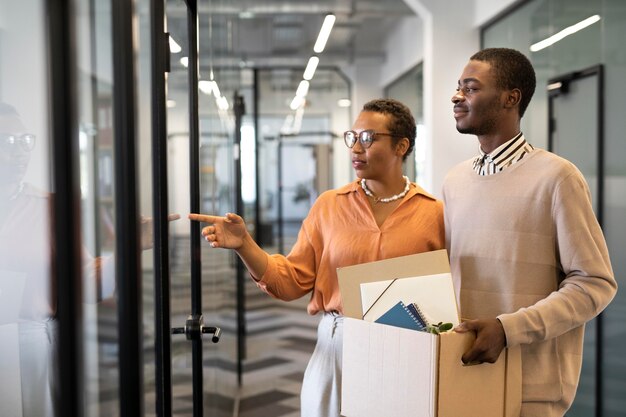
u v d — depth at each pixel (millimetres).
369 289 1317
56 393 729
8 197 759
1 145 744
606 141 3262
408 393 1153
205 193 2301
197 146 1751
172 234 1535
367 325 1241
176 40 1599
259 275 1604
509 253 1285
